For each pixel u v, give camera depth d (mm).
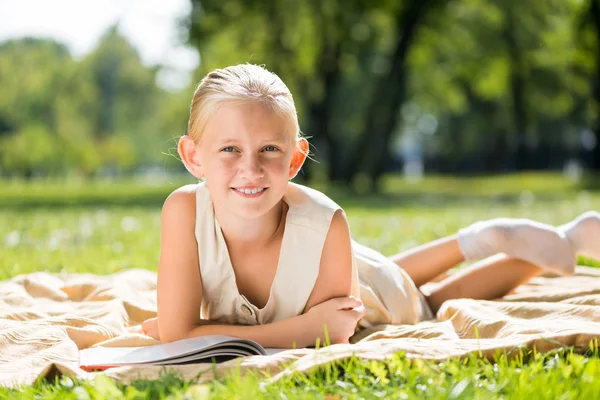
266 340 3795
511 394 2805
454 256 5184
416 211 17250
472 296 5148
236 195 3643
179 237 3936
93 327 4285
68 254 8844
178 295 3922
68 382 3082
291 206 4004
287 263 3959
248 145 3598
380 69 38281
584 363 3158
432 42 34219
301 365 3172
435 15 31969
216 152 3652
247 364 3252
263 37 30547
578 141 62375
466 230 5203
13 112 73625
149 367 3293
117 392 2859
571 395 2760
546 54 37031
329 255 3977
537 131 53031
